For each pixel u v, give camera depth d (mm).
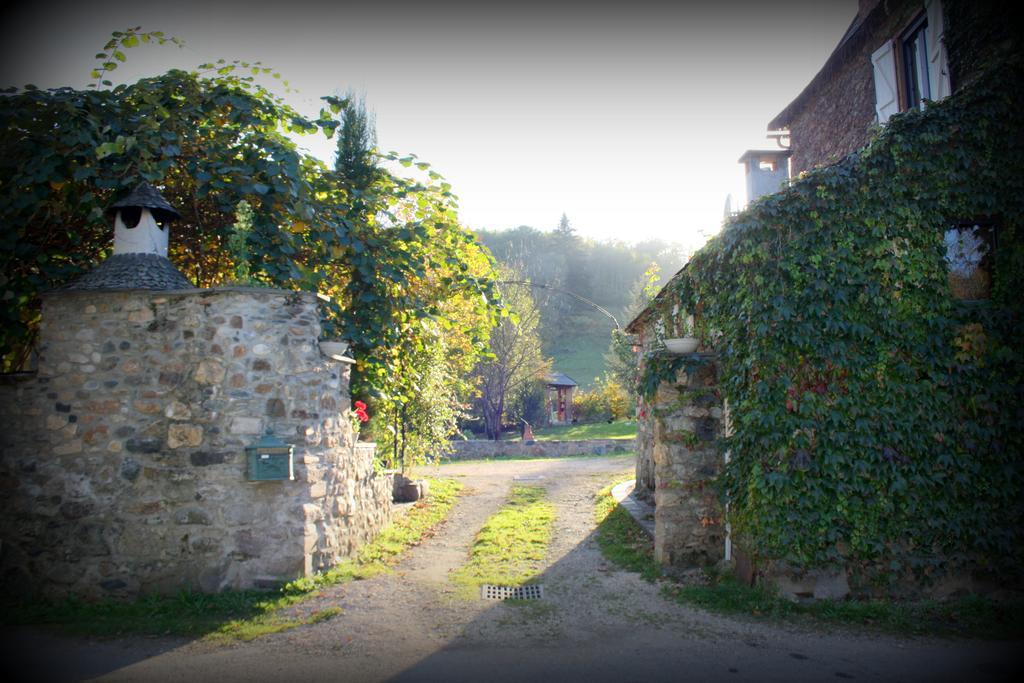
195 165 6855
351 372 8484
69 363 5652
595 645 4480
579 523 8969
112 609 5105
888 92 8391
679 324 8172
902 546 5477
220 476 5555
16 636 4578
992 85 5906
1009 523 5477
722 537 6359
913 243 5785
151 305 5742
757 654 4293
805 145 11344
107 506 5477
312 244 7984
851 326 5605
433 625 4891
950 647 4426
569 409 32875
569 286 60438
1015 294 5742
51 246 6879
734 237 5895
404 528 8297
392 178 9336
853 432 5531
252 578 5484
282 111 7785
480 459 20031
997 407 5566
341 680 3824
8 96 6195
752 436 5602
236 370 5699
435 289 9781
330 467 6117
